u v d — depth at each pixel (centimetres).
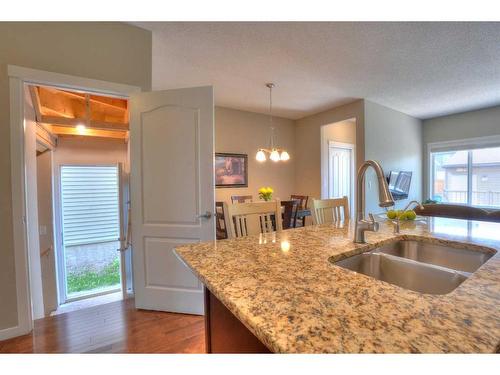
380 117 426
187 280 212
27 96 218
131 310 220
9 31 174
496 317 53
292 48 248
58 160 345
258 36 228
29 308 185
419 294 65
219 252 105
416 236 133
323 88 356
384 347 45
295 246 114
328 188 498
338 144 515
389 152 444
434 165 518
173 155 211
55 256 318
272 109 468
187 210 211
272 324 52
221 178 456
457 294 64
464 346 45
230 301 63
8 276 177
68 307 319
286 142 535
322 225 167
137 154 214
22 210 181
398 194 455
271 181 516
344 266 105
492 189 451
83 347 168
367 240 124
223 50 253
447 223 170
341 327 51
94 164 365
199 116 208
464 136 470
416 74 308
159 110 212
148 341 175
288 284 72
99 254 368
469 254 116
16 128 177
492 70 296
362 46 245
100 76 201
